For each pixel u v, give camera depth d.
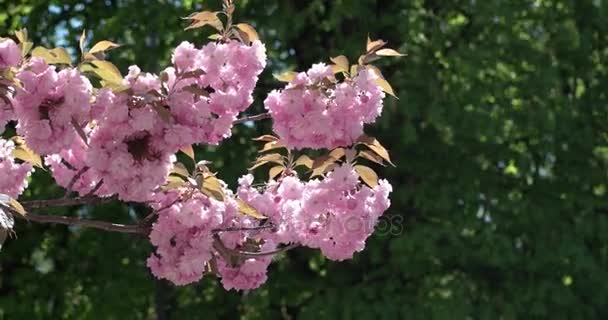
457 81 13.43
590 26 14.84
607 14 14.67
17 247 13.72
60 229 13.78
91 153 4.89
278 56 13.88
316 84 5.30
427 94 12.95
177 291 13.78
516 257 12.95
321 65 5.35
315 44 13.86
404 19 13.05
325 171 5.60
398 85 12.92
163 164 4.96
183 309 13.82
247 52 5.31
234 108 5.25
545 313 13.35
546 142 13.93
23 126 4.95
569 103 14.12
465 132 13.01
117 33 13.16
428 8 14.20
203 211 5.41
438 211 13.38
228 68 5.30
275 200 5.85
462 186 13.40
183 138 4.92
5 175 5.60
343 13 12.88
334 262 13.54
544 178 14.38
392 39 13.66
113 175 4.89
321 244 5.64
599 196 14.30
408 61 13.10
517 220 13.50
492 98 13.73
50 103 4.84
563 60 14.74
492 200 13.64
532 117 13.53
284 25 12.95
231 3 5.49
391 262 13.03
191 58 5.14
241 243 5.76
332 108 5.30
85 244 13.60
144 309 14.06
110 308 13.54
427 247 12.66
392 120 13.33
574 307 13.70
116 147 4.90
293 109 5.30
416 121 13.64
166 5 13.11
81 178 5.68
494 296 13.32
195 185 5.27
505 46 13.77
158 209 5.43
